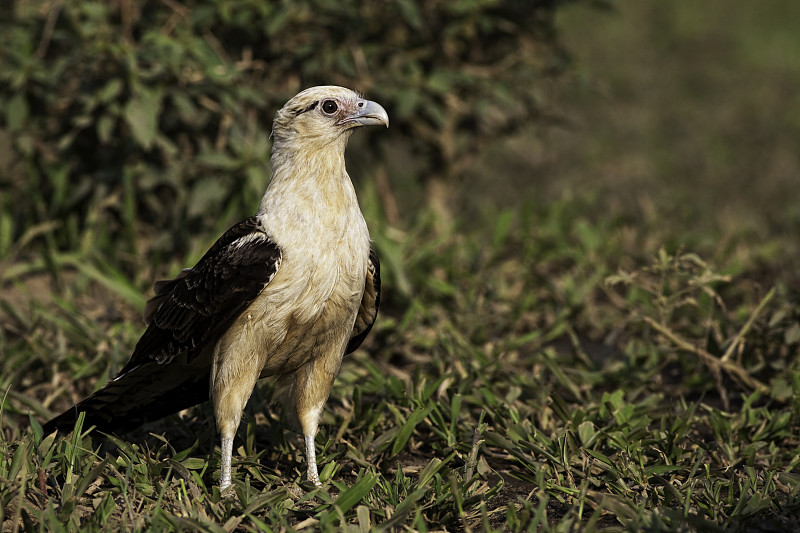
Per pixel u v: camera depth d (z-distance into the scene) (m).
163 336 7.39
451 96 13.30
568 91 23.03
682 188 18.52
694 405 8.19
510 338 10.62
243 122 12.45
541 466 7.18
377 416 8.16
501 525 6.54
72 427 7.73
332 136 7.07
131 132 12.02
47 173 12.89
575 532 6.06
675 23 29.98
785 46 28.27
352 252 7.12
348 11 12.10
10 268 12.36
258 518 6.55
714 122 22.72
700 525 6.03
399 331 10.62
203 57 11.36
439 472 7.32
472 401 8.62
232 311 6.98
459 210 16.84
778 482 7.04
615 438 7.75
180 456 7.32
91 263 11.98
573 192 17.45
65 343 9.99
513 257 13.43
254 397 8.43
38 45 12.58
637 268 13.07
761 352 9.59
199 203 11.79
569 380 9.42
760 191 18.41
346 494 6.59
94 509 6.49
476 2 12.70
